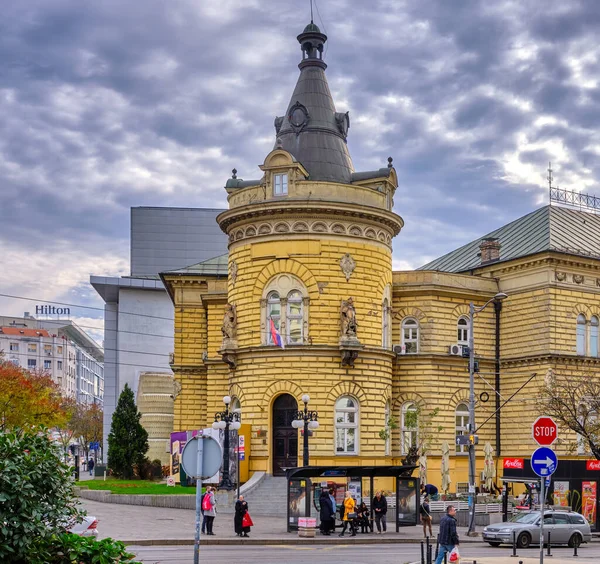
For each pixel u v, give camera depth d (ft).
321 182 209.05
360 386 207.82
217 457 76.64
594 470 176.45
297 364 204.54
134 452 286.05
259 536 146.41
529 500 185.98
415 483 167.84
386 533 158.10
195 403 252.42
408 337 230.07
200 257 474.90
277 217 209.56
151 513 178.81
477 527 178.91
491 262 241.35
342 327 205.46
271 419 206.80
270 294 210.18
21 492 65.46
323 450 202.28
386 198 217.97
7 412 289.53
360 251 211.00
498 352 237.25
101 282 406.21
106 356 428.56
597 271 234.38
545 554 132.98
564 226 243.60
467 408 231.91
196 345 254.06
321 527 154.40
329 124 221.87
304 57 228.02
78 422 493.77
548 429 97.86
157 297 412.57
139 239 474.49
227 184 224.12
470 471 165.37
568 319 228.22
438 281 230.07
